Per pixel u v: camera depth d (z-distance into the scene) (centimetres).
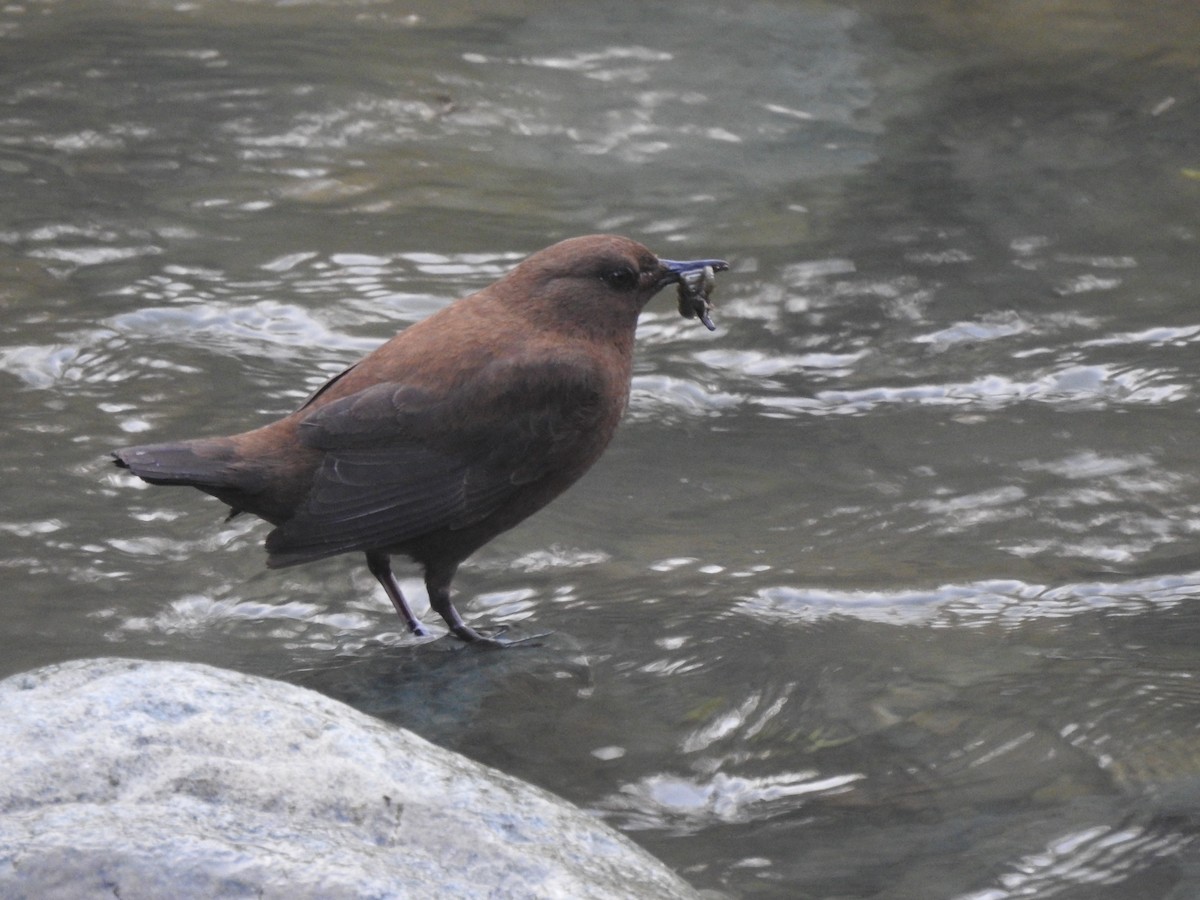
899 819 695
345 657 860
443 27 2033
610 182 1620
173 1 2125
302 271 1409
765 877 652
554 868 565
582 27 2033
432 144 1698
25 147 1656
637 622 895
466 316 912
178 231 1480
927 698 800
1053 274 1422
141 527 1002
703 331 1338
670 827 695
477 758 753
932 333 1326
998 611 901
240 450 835
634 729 779
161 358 1248
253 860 534
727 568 965
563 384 893
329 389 888
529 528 1027
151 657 847
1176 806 694
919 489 1073
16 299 1330
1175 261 1445
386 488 858
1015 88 1839
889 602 913
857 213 1548
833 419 1197
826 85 1861
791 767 742
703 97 1830
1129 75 1859
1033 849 667
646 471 1115
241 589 936
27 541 973
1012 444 1139
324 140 1700
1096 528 1009
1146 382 1233
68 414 1153
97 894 525
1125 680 810
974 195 1585
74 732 602
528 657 856
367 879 532
